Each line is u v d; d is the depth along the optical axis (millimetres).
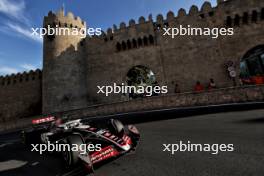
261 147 5008
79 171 5066
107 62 33406
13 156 8023
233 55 25953
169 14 30625
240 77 22516
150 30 31156
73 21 34688
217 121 9438
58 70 31203
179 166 4520
